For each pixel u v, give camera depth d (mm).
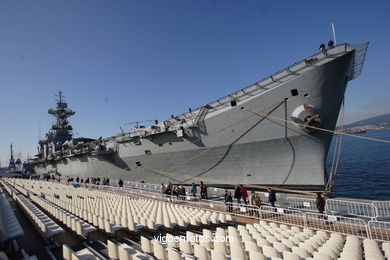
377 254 5254
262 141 14711
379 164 34125
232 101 15469
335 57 12258
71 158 31547
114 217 9656
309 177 14008
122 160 22688
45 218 9062
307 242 6398
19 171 77312
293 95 13445
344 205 10094
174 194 15719
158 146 19141
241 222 9961
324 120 13266
